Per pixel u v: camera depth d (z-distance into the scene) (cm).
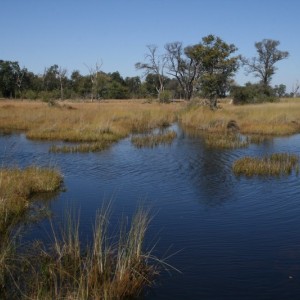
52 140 2311
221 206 1081
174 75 6994
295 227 923
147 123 3156
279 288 651
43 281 632
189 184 1317
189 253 776
